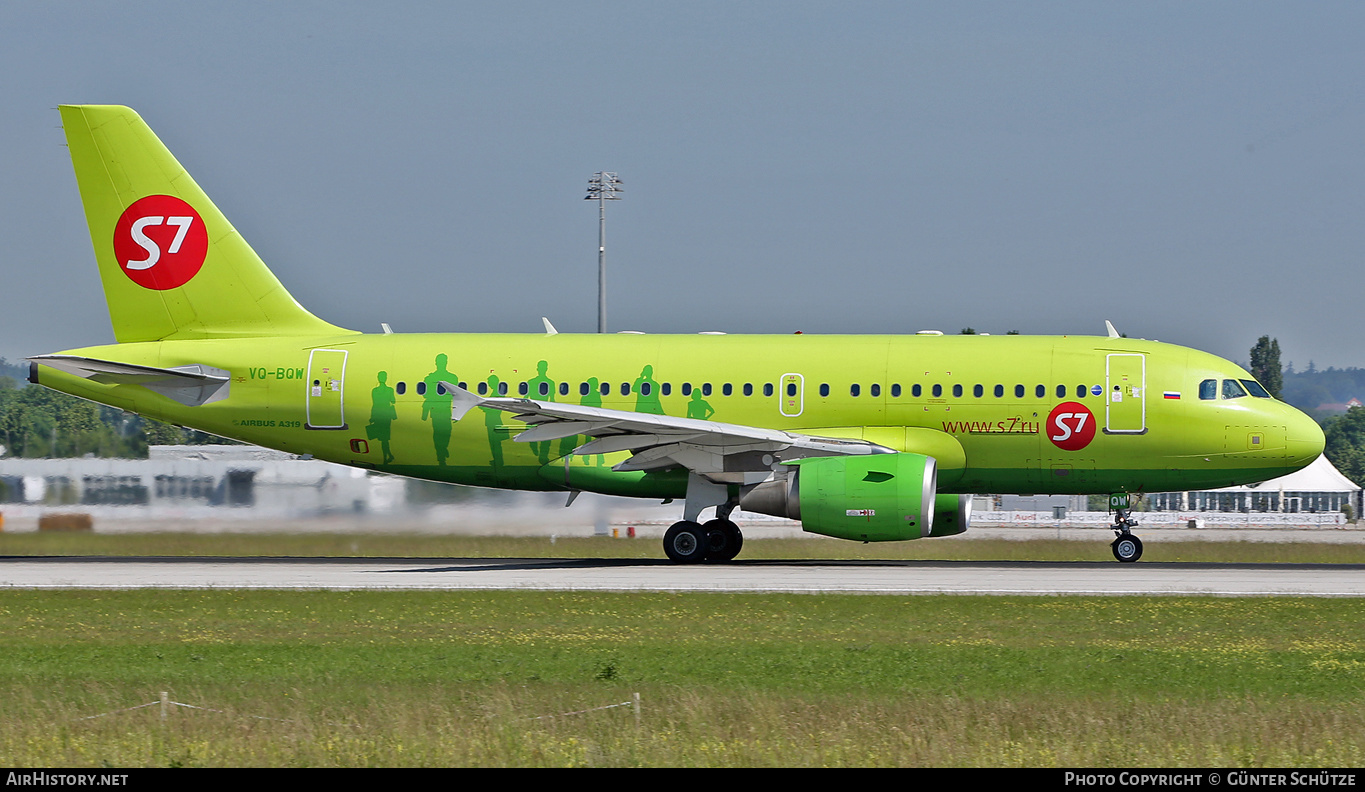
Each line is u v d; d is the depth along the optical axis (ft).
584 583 343.05
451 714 184.65
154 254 431.02
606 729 178.40
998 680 216.74
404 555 467.52
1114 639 259.80
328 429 423.23
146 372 413.80
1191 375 397.39
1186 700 198.29
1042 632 267.39
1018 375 399.85
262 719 182.50
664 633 267.39
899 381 403.13
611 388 412.77
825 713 184.96
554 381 415.03
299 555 458.91
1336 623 277.64
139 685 208.95
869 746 171.94
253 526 497.46
